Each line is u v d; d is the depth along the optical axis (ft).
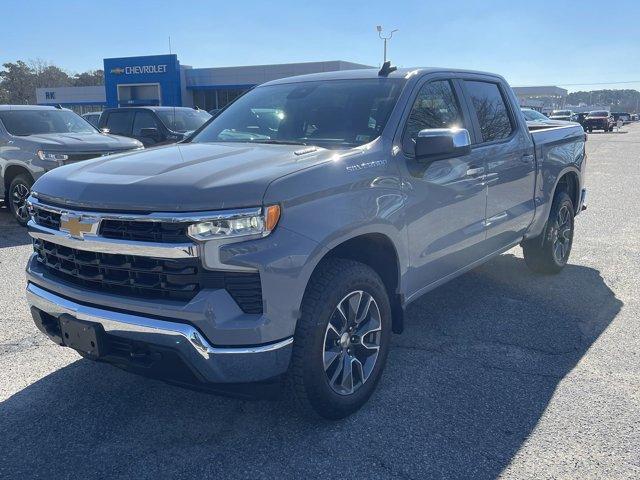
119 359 9.72
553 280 19.16
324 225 9.68
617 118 211.61
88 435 10.36
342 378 10.57
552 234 18.81
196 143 13.28
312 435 10.28
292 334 9.42
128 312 9.42
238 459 9.63
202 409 11.23
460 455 9.64
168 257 8.93
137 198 9.12
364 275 10.55
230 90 148.87
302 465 9.45
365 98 12.95
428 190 12.30
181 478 9.16
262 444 10.04
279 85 15.12
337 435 10.26
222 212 8.80
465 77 15.07
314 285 9.90
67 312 10.08
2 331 15.02
